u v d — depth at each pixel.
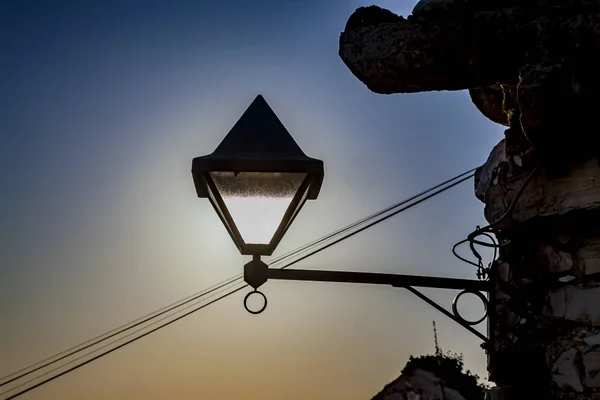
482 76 3.25
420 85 3.41
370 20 3.64
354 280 2.83
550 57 2.91
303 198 2.62
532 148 3.08
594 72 2.79
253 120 2.66
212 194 2.58
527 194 3.10
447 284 2.99
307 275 2.75
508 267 3.12
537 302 3.04
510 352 3.11
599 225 2.88
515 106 3.29
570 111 2.79
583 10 2.93
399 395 12.20
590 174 2.89
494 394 3.08
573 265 2.94
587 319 2.85
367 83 3.55
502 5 3.16
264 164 2.50
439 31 3.25
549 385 2.94
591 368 2.75
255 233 2.60
